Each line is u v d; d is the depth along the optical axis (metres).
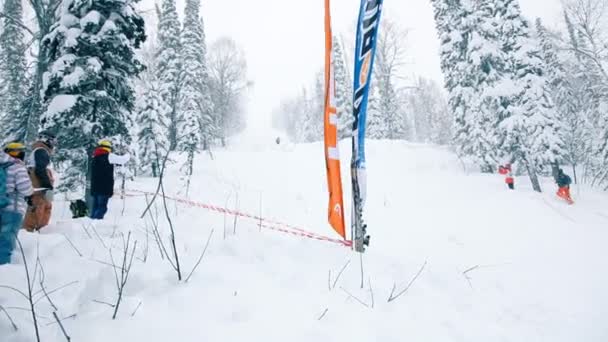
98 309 2.73
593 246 6.61
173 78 25.02
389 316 3.11
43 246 3.81
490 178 16.66
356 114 4.35
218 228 4.97
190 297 2.94
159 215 5.84
